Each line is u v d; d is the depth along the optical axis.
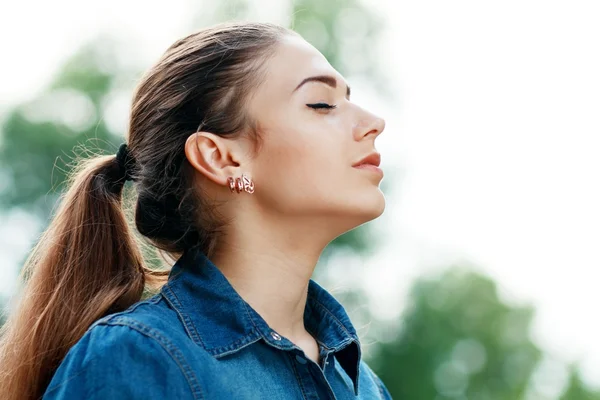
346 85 1.81
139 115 1.85
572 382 13.58
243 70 1.76
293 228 1.72
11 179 10.56
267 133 1.72
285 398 1.60
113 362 1.47
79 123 10.90
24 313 1.77
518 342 13.56
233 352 1.58
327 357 1.77
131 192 2.01
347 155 1.71
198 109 1.77
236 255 1.74
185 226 1.78
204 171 1.74
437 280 13.08
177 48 1.85
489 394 13.16
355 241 10.40
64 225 1.82
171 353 1.51
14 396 1.72
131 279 1.80
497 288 13.65
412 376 12.07
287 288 1.74
